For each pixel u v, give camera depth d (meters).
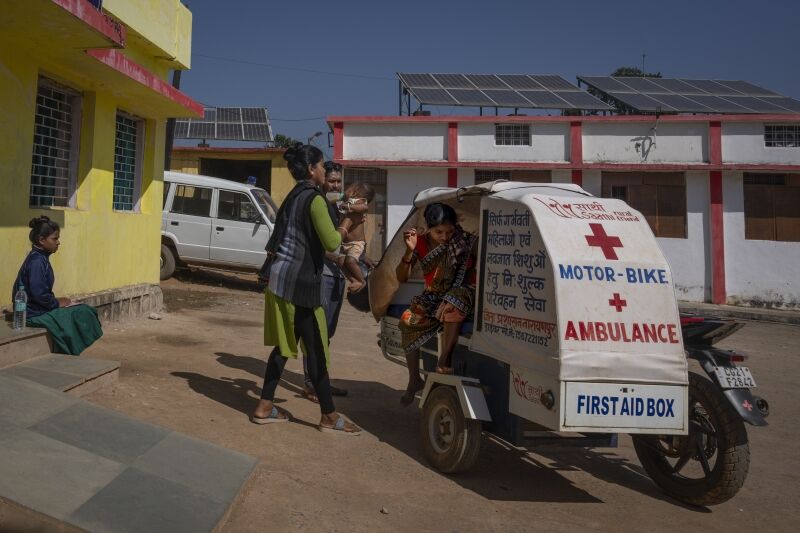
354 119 16.98
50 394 3.70
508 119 16.95
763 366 9.20
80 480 2.84
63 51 5.66
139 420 3.69
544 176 17.30
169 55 8.03
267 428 4.41
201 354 6.48
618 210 3.86
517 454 4.71
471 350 4.09
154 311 8.53
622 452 5.07
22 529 2.48
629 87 19.58
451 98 17.59
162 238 12.97
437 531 3.25
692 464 4.73
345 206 5.59
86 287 6.88
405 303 5.58
